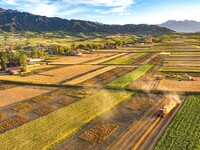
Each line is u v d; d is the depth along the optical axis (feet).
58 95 195.00
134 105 162.61
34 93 204.44
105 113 149.69
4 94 204.54
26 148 108.58
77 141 114.62
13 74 288.92
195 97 173.17
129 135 118.93
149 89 197.98
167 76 244.83
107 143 111.96
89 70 305.12
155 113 146.51
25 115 152.46
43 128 128.98
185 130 119.65
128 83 220.84
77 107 160.97
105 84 224.94
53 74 285.02
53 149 107.65
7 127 134.21
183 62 326.65
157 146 105.40
